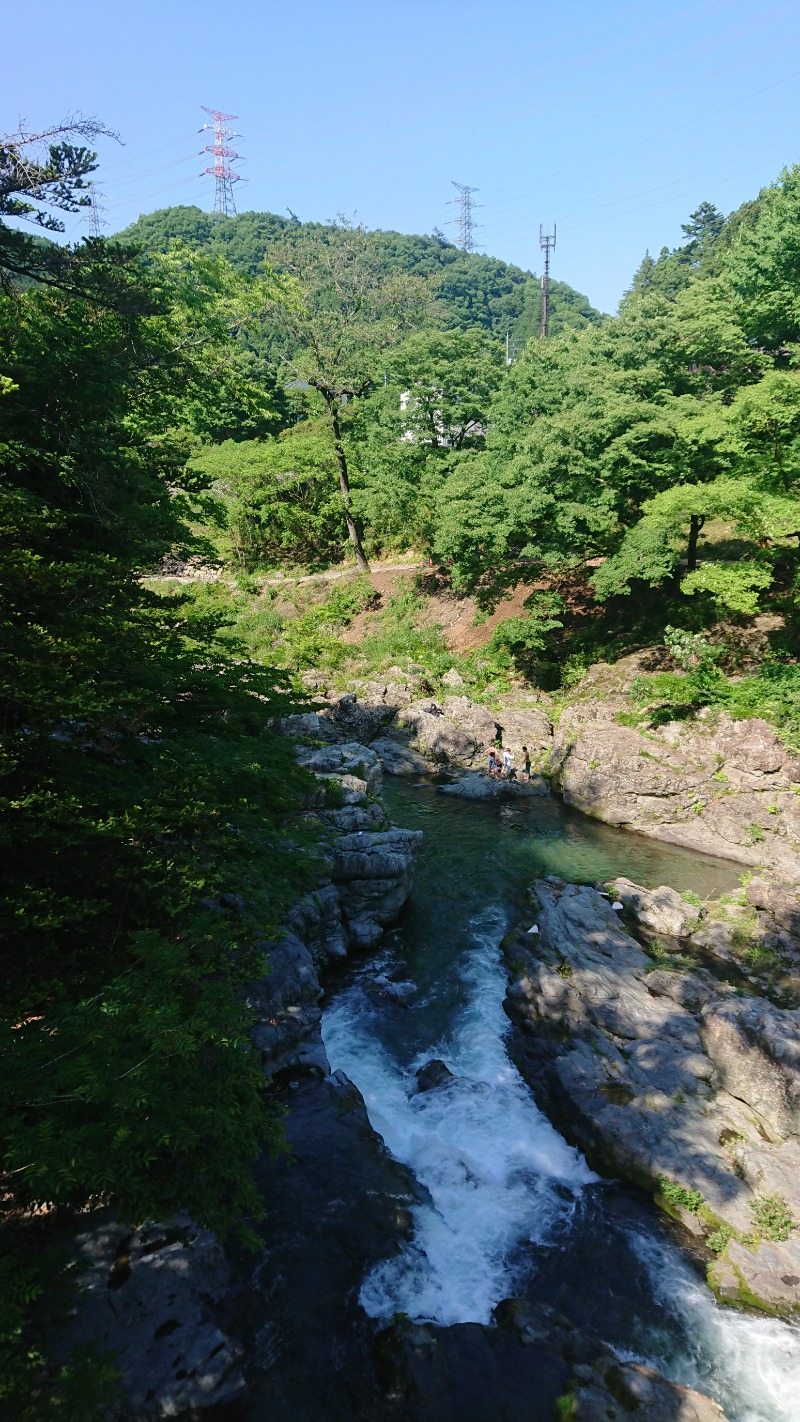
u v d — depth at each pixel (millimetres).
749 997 17516
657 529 33625
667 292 87250
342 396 63625
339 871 21094
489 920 22578
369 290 54812
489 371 47438
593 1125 14734
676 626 36969
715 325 32594
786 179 32938
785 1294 11984
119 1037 8789
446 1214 13273
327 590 55406
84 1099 7770
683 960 20219
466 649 44312
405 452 48719
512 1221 13250
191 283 23578
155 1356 9344
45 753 11430
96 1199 8906
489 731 36219
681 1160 13969
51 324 15773
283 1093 14891
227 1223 8797
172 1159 9188
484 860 26516
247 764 15594
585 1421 9875
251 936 12148
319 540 60750
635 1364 10789
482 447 48750
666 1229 13148
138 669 13195
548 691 38531
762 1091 14984
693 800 28859
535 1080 16469
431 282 57281
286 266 52094
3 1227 9484
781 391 27391
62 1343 8812
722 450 29578
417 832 22609
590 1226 13188
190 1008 10219
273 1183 12703
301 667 44969
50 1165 7156
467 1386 10289
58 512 13602
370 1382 10242
